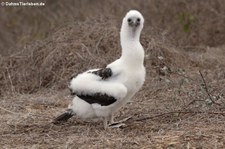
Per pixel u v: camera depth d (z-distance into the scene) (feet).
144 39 103.24
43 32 132.05
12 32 145.79
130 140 61.31
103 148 59.67
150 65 96.43
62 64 96.73
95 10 133.18
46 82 95.76
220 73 92.58
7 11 150.00
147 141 60.80
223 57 107.86
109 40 100.32
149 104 78.64
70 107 68.39
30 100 84.48
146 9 128.57
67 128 68.39
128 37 65.26
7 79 97.35
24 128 69.41
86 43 99.86
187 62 103.40
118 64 65.51
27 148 61.05
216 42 126.93
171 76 90.33
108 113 65.92
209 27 127.65
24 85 95.35
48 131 67.72
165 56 101.45
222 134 61.52
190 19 124.98
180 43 119.44
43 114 75.66
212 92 79.20
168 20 127.24
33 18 147.13
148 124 68.13
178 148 58.54
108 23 105.40
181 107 73.92
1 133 67.46
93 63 95.55
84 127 68.49
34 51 101.60
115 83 64.34
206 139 60.29
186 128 64.80
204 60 104.73
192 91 80.28
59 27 107.96
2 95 92.43
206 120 67.41
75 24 106.01
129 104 79.20
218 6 129.70
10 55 104.32
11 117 74.33
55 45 100.32
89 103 65.92
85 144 61.16
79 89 65.82
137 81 65.00
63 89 92.07
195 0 129.70
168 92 82.89
